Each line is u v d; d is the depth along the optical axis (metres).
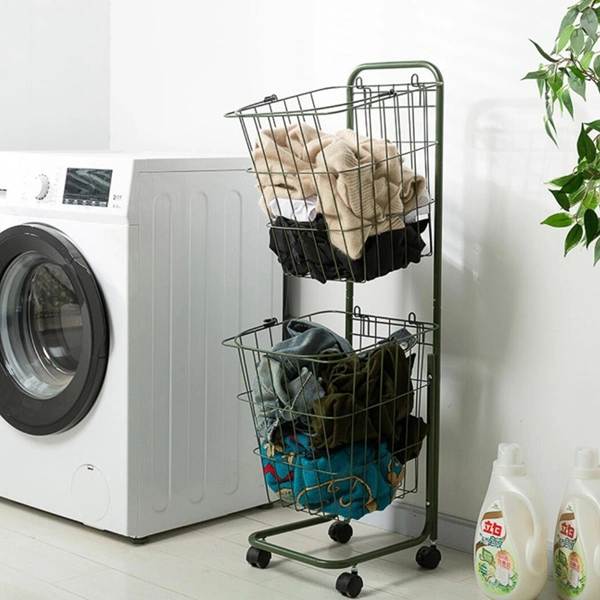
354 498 2.09
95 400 2.30
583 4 1.37
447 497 2.37
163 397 2.31
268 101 2.13
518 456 2.02
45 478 2.45
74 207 2.27
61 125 3.02
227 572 2.16
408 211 2.05
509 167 2.19
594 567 1.93
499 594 2.00
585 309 2.09
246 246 2.46
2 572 2.12
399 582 2.12
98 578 2.10
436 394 2.19
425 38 2.31
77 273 2.26
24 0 2.90
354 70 2.26
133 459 2.27
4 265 2.41
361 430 2.05
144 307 2.25
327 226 1.96
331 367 2.10
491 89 2.20
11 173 2.43
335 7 2.48
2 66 2.88
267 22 2.64
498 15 2.17
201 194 2.34
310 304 2.62
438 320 2.19
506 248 2.21
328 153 1.92
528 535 1.98
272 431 2.10
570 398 2.13
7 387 2.47
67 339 2.43
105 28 3.08
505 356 2.23
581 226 1.30
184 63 2.87
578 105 2.06
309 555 2.22
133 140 3.04
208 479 2.45
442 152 2.17
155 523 2.33
